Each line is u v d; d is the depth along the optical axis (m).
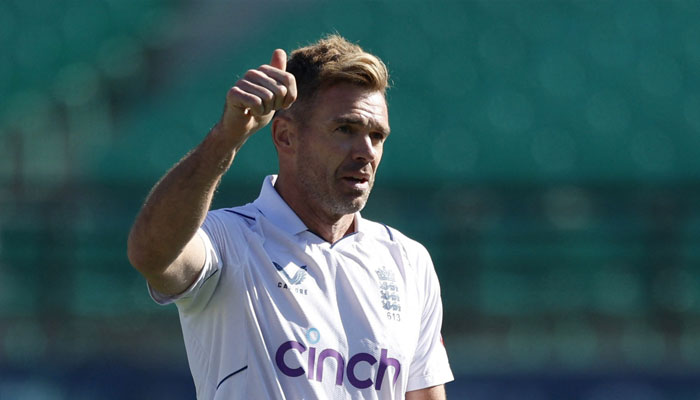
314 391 7.88
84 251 33.31
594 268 33.84
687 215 33.50
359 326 8.29
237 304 7.97
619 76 42.88
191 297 7.93
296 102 8.48
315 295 8.22
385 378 8.23
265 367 7.87
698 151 40.25
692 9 45.72
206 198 7.25
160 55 44.12
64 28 44.25
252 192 34.44
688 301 32.97
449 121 40.59
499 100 41.62
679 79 42.84
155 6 45.91
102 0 45.47
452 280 31.66
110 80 42.75
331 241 8.68
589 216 34.81
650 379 26.77
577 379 26.75
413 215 34.88
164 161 38.50
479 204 32.72
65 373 26.78
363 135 8.32
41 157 38.44
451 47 43.97
